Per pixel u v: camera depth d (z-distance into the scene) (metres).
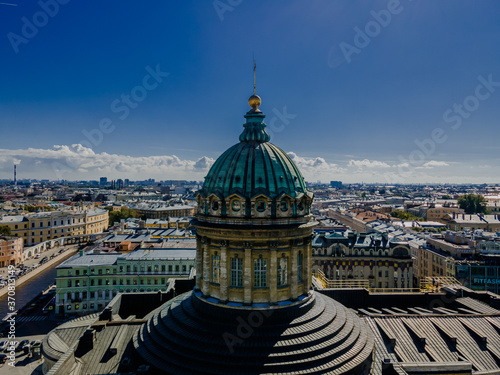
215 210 49.78
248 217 47.59
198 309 49.50
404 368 42.59
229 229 47.06
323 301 54.16
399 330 55.25
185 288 72.81
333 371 40.59
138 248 150.25
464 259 132.12
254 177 49.47
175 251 143.88
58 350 57.72
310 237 51.97
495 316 59.69
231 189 49.22
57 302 129.00
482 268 124.56
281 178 49.97
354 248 146.00
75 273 131.00
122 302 67.31
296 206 50.00
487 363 49.91
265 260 48.31
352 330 48.25
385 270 143.75
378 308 69.31
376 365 49.06
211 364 40.56
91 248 172.50
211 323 46.09
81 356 48.44
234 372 39.41
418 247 161.12
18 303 141.00
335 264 145.25
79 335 62.56
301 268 51.59
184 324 46.41
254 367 39.91
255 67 56.16
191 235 189.38
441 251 146.00
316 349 42.31
